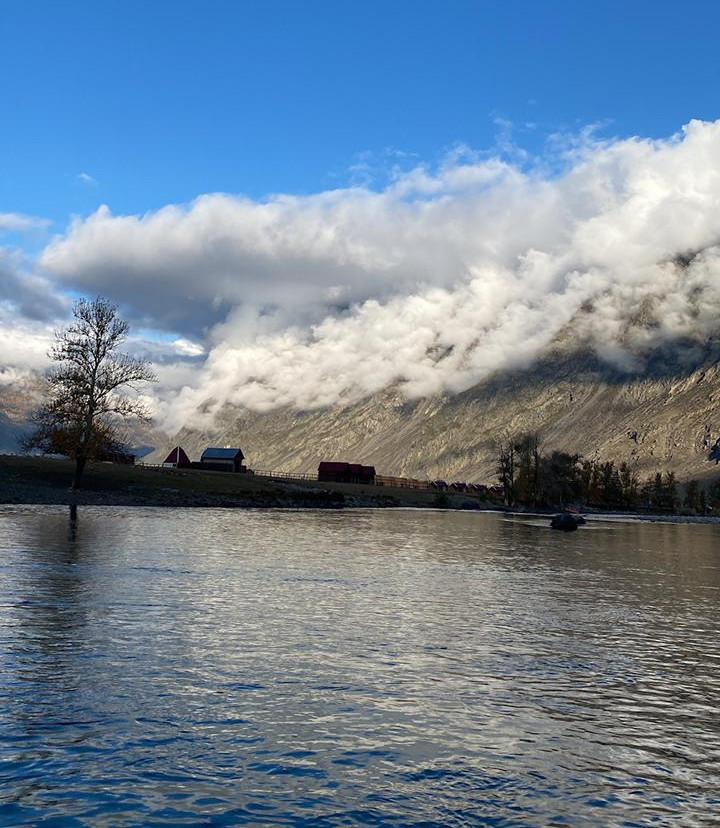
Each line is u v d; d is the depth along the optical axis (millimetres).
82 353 93750
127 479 116938
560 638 22109
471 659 18828
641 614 27484
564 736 13398
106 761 11289
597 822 10102
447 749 12492
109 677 15461
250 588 28938
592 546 67562
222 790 10539
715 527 162000
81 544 42062
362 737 12836
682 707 15438
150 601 24453
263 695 14820
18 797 10031
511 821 10016
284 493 138625
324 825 9672
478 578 36812
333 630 21562
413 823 9836
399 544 56875
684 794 11102
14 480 101188
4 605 22547
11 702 13641
